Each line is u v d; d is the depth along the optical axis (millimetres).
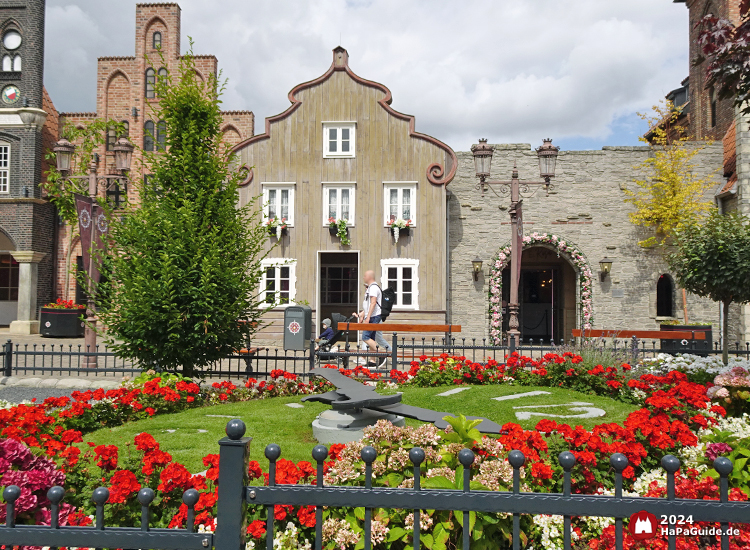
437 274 15570
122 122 21406
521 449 3217
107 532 1906
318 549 1933
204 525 2721
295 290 15812
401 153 15820
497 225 16297
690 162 16109
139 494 1910
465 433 3111
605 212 16188
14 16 20547
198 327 7172
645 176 16125
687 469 3363
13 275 22828
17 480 2596
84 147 20141
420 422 5617
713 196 16047
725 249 8367
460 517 2506
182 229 7371
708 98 18281
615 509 1876
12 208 20047
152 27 21641
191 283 7355
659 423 3734
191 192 7875
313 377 7879
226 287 7492
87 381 8633
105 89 21547
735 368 5898
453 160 15602
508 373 8305
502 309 16609
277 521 2758
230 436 1901
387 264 15688
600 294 16062
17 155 20359
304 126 16062
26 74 20297
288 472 2875
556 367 7883
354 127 15945
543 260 18250
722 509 1840
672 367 7957
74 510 2871
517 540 1909
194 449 4676
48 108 21891
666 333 9266
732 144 15539
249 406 6637
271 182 15977
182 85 7949
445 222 15625
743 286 8219
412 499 1929
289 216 15977
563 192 16266
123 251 7949
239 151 16156
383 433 3148
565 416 5961
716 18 6051
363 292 15727
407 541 2498
